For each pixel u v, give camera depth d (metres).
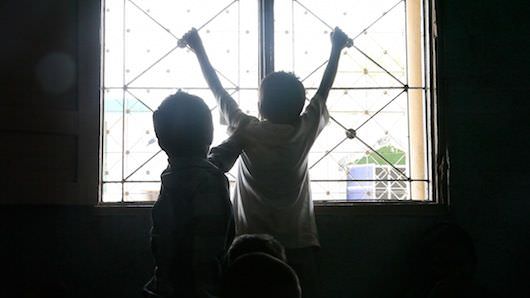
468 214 2.79
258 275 1.38
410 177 2.91
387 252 2.76
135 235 2.72
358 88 2.93
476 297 2.48
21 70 2.64
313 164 2.89
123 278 2.70
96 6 2.74
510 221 2.79
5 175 2.56
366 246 2.77
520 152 2.82
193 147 1.78
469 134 2.82
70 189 2.64
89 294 2.69
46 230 2.70
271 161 2.16
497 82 2.84
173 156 1.80
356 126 2.91
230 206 1.78
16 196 2.57
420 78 2.94
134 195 2.82
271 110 2.21
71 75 2.70
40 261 2.69
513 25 2.85
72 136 2.67
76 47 2.71
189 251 1.68
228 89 2.88
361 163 2.90
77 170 2.67
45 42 2.68
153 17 2.88
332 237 2.76
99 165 2.74
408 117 2.93
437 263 2.57
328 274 2.75
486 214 2.79
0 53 2.63
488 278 2.77
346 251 2.76
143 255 2.71
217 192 1.74
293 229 2.16
